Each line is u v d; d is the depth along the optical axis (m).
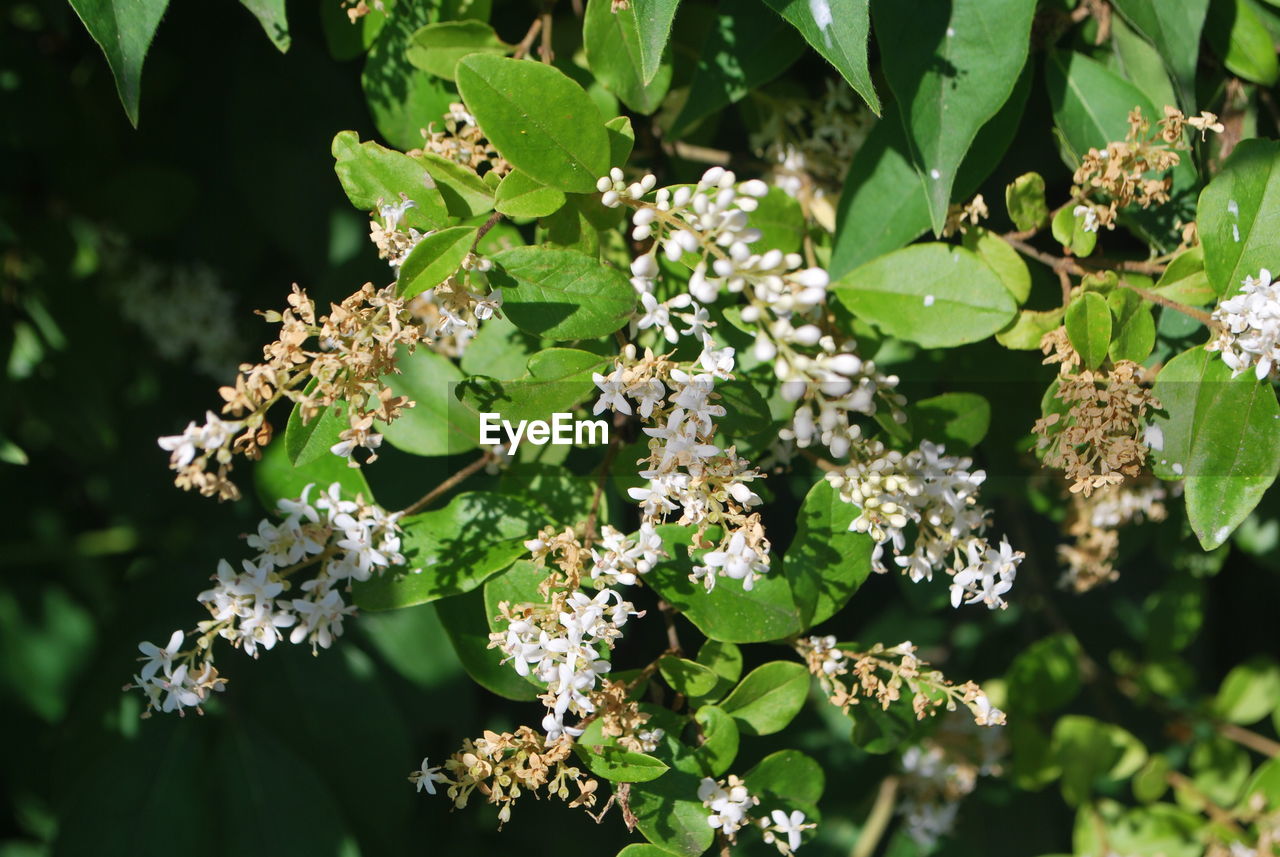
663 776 0.62
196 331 0.81
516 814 0.81
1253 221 0.63
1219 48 0.66
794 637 0.64
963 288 0.64
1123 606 0.83
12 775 0.82
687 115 0.66
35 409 0.77
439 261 0.60
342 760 0.73
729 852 0.63
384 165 0.62
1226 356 0.62
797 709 0.64
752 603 0.63
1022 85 0.65
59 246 0.77
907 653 0.64
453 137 0.64
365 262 0.70
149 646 0.62
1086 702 0.83
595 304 0.61
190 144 0.78
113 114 0.77
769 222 0.66
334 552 0.63
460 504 0.63
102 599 0.84
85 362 0.77
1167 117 0.63
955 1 0.63
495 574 0.63
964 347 0.69
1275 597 0.87
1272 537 0.74
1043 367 0.68
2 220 0.75
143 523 0.84
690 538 0.63
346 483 0.64
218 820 0.72
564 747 0.61
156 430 0.83
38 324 0.77
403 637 0.78
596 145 0.62
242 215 0.80
